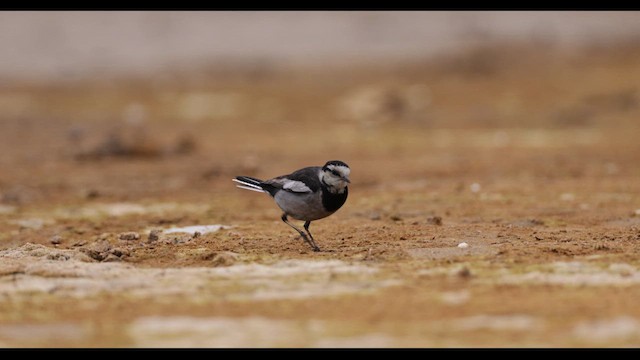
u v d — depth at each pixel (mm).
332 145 31297
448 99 41500
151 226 17047
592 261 12156
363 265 12227
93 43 55781
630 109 37594
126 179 24203
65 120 39469
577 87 41531
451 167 25031
